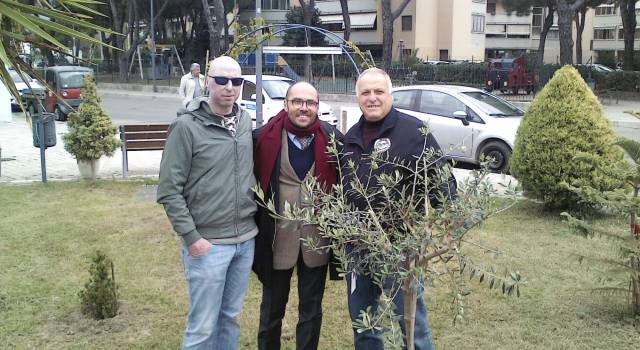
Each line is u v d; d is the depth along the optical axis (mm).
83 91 9484
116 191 8797
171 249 6242
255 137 3557
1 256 5984
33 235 6652
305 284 3641
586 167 6895
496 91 28609
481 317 4613
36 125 9180
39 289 5168
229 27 45281
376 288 3377
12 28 3213
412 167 3117
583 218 7082
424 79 31766
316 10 45438
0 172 10141
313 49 13859
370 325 2527
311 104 3422
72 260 5914
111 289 4676
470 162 11188
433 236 2508
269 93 14234
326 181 3447
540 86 27234
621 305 4746
